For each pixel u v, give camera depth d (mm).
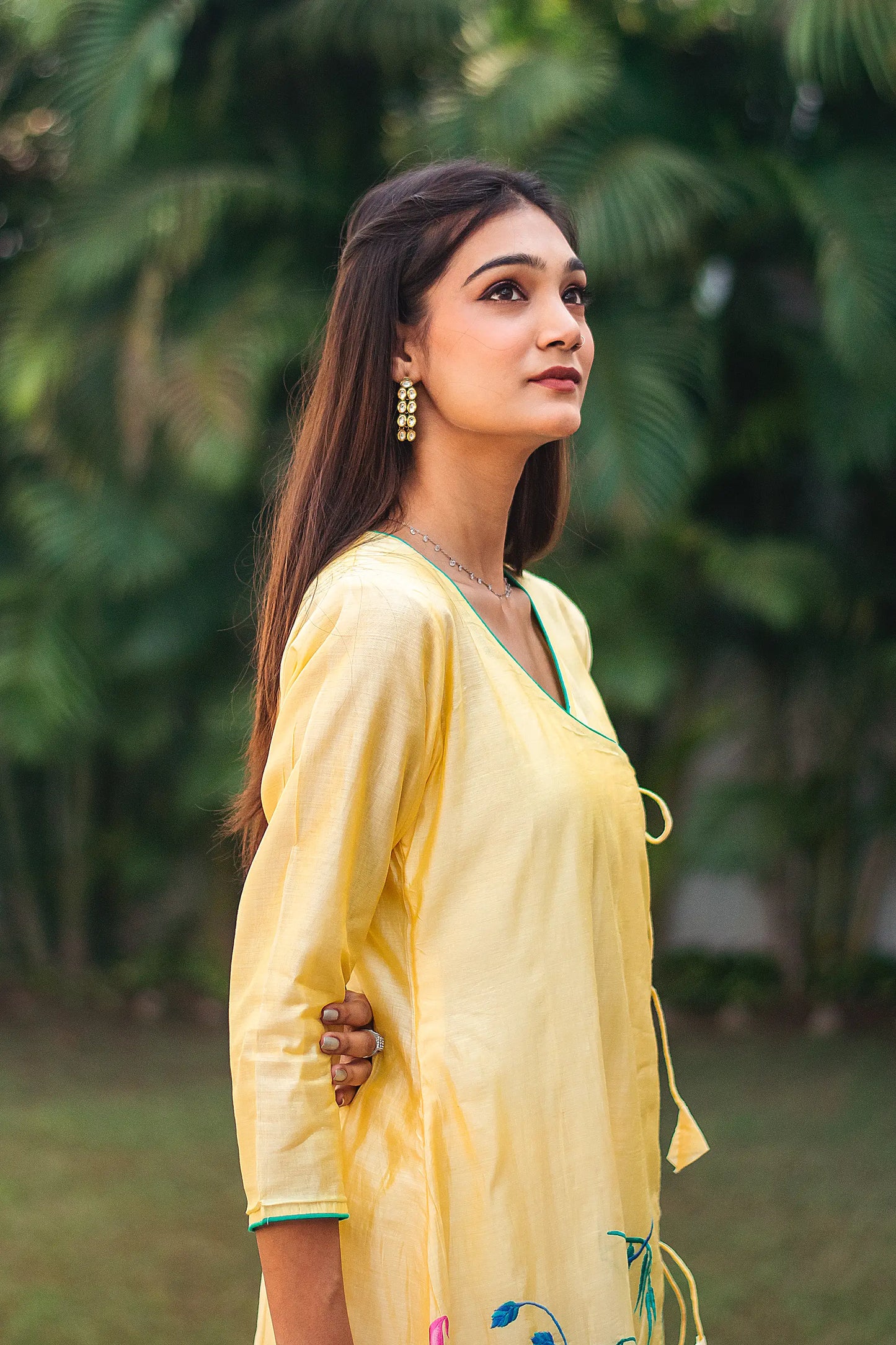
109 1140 3938
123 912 5840
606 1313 992
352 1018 1021
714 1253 3119
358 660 991
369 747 987
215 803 5059
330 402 1134
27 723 4750
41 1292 2902
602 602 4727
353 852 991
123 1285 2945
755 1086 4402
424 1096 1000
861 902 5250
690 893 5527
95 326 4758
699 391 4645
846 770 5160
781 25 4465
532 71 4117
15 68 5113
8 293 5004
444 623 1024
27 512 4832
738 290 4883
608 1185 1007
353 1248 1024
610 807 1083
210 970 5555
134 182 4668
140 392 4469
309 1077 969
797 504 5281
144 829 5691
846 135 4777
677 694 5223
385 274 1106
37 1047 4930
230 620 5184
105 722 5227
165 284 4582
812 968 5301
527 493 1368
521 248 1073
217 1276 3004
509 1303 973
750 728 5328
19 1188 3539
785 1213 3342
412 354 1114
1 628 4926
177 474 4887
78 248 4484
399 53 4504
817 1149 3795
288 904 986
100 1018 5316
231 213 4875
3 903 5816
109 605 5086
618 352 4336
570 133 4371
